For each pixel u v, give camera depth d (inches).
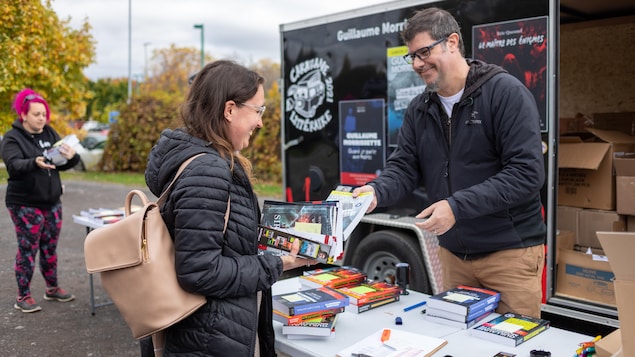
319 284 97.7
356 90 162.1
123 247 64.9
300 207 79.5
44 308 180.5
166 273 64.8
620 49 191.6
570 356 72.2
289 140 183.2
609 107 196.7
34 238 173.8
